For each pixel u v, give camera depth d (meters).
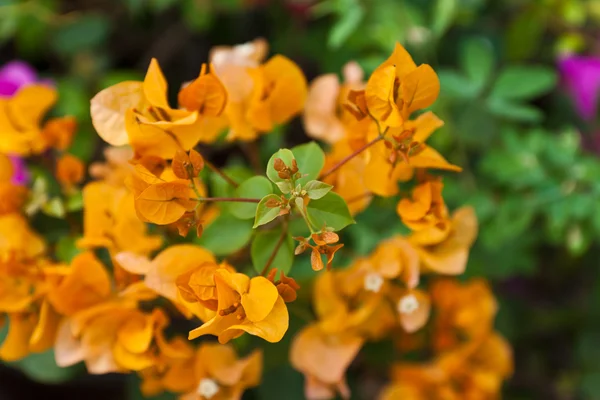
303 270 0.64
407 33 0.79
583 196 0.74
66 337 0.60
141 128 0.55
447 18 0.78
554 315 0.93
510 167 0.75
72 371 0.70
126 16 0.97
